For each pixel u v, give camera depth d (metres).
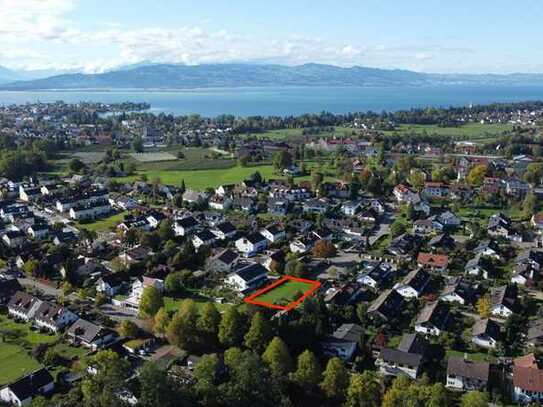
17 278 160.00
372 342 116.88
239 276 148.12
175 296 145.38
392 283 152.62
